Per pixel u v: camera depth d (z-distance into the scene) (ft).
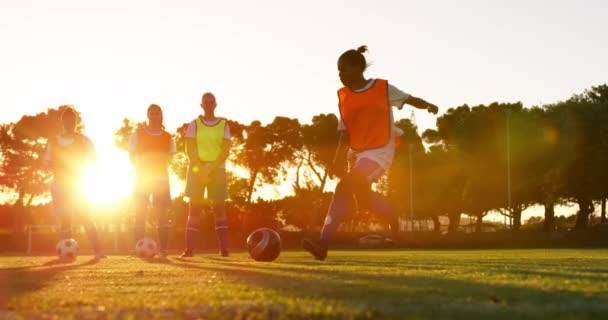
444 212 230.07
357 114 22.62
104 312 10.00
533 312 9.53
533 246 164.55
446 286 13.10
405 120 228.84
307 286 13.33
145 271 19.83
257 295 11.80
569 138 183.52
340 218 22.63
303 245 22.88
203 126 33.91
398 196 231.91
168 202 36.09
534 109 198.18
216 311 9.78
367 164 22.30
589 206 203.21
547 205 203.10
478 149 194.80
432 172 225.97
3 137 234.17
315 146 222.69
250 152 222.69
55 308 10.61
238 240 198.70
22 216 236.63
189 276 17.39
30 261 32.96
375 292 12.06
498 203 202.08
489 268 19.56
